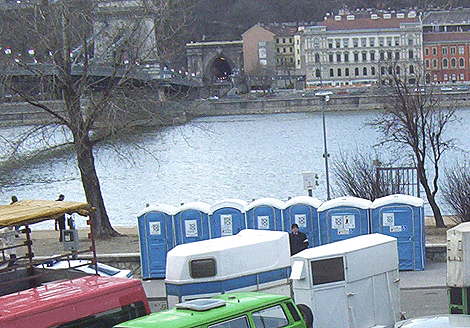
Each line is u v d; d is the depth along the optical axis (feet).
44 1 107.04
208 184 242.17
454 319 39.29
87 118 108.78
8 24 110.01
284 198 198.49
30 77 111.55
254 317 39.96
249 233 62.64
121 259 86.48
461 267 52.70
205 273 56.80
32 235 112.47
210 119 601.62
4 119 301.84
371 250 55.06
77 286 43.78
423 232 80.07
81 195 213.87
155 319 37.60
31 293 42.78
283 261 60.23
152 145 386.11
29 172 257.34
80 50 113.50
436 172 115.34
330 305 53.01
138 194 226.38
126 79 110.63
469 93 545.44
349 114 567.59
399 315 57.52
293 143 371.97
